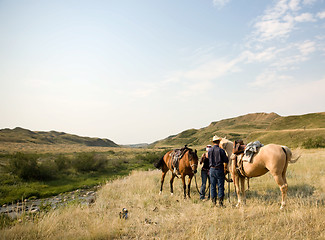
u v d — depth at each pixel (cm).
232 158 692
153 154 3344
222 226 498
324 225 450
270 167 590
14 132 15800
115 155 4475
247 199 713
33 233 513
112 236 500
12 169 1694
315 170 1174
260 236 425
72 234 502
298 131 8312
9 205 1079
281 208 582
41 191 1370
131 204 802
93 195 1216
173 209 686
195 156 788
